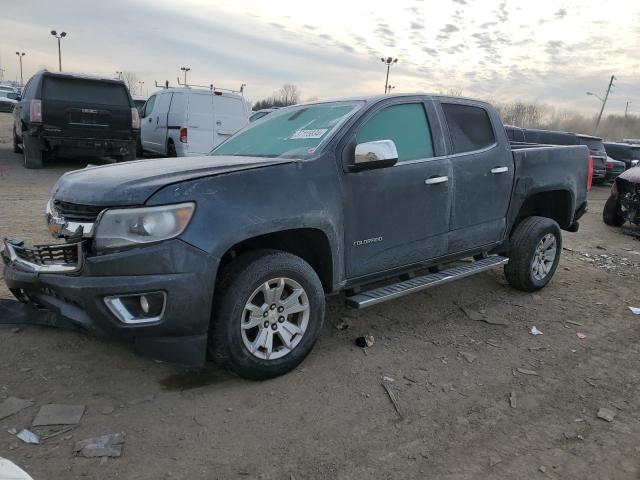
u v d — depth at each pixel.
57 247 3.12
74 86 11.49
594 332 4.74
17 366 3.48
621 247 8.73
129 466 2.61
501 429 3.14
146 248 2.96
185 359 3.14
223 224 3.10
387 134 4.16
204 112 12.93
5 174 11.45
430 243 4.48
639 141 31.02
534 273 5.54
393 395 3.43
